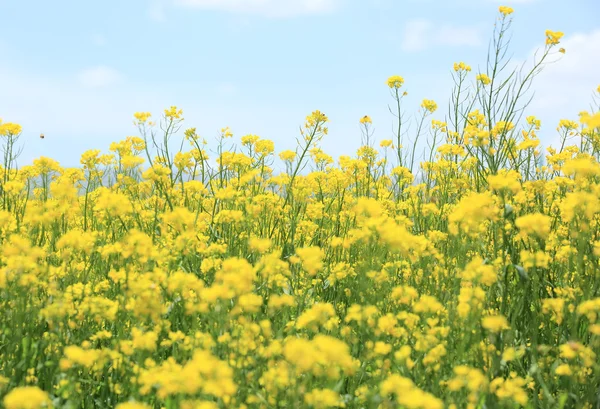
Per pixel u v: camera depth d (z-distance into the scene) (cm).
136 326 207
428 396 139
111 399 199
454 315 207
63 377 190
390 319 200
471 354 204
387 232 211
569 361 204
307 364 143
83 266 227
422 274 232
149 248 209
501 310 213
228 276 187
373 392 172
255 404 175
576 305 212
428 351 198
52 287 209
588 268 221
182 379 144
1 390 182
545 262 208
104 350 184
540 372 207
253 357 188
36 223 224
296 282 233
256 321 214
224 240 248
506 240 221
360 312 205
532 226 206
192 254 229
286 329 210
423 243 225
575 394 201
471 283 215
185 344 193
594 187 213
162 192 256
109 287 222
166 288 209
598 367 183
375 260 223
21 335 205
